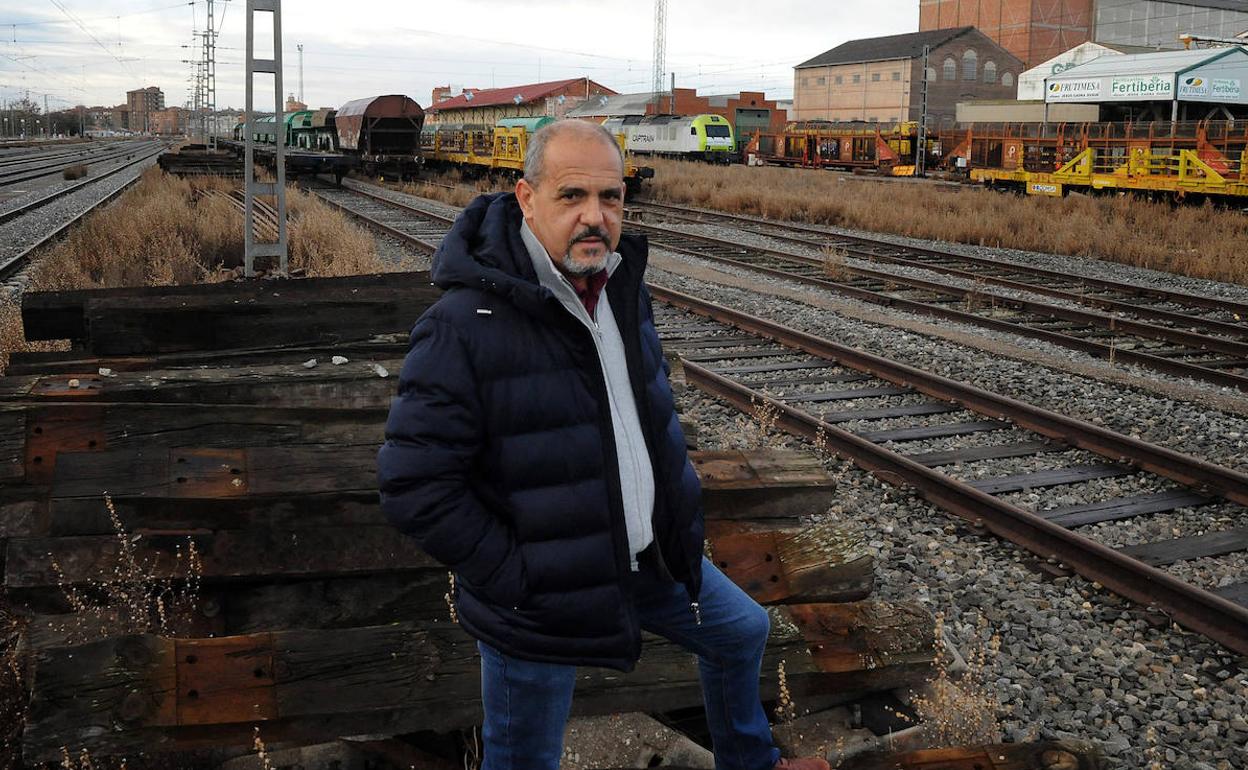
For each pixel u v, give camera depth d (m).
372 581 3.75
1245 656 4.50
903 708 3.77
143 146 142.12
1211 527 6.04
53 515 3.61
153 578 3.55
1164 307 13.80
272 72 10.79
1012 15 77.44
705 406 8.48
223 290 7.00
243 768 3.34
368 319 6.57
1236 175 25.80
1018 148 34.09
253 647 3.15
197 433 4.33
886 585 5.17
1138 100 32.09
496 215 2.34
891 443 7.57
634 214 27.84
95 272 14.79
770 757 2.80
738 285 14.97
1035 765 3.11
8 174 53.59
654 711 3.52
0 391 4.78
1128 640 4.68
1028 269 16.52
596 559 2.29
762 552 3.83
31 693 3.03
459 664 3.24
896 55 73.88
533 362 2.25
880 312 12.74
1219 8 77.81
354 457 3.81
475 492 2.32
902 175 50.47
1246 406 8.46
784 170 47.84
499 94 110.19
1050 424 7.68
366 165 44.69
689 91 89.44
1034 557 5.57
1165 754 3.83
